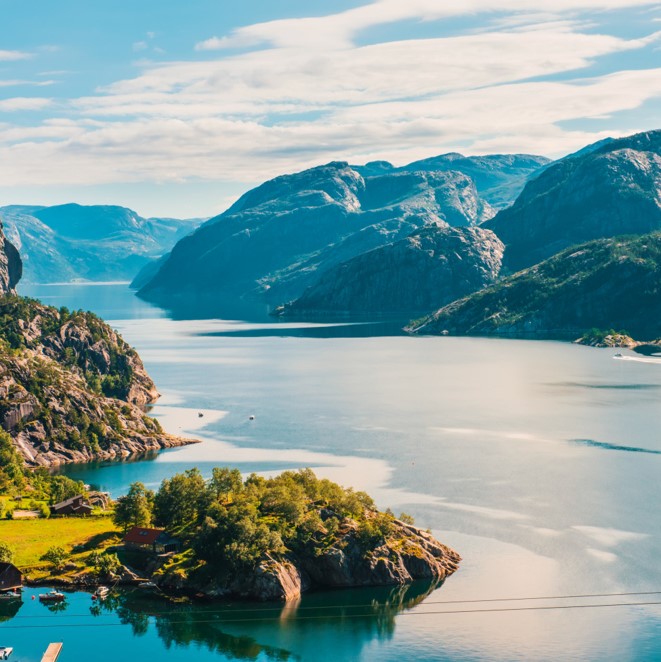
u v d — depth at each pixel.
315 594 184.88
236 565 185.00
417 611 176.25
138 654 162.50
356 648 161.38
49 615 175.25
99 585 186.38
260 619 174.12
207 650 162.75
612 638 163.62
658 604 176.25
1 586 184.00
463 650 160.75
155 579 188.25
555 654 158.38
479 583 186.50
